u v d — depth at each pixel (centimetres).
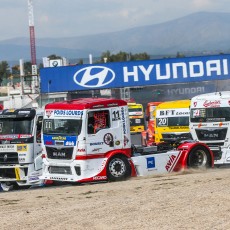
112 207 2436
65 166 3656
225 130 4453
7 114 4019
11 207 2717
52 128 3716
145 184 3225
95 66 8531
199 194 2614
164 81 8588
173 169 3956
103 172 3631
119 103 3725
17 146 3962
